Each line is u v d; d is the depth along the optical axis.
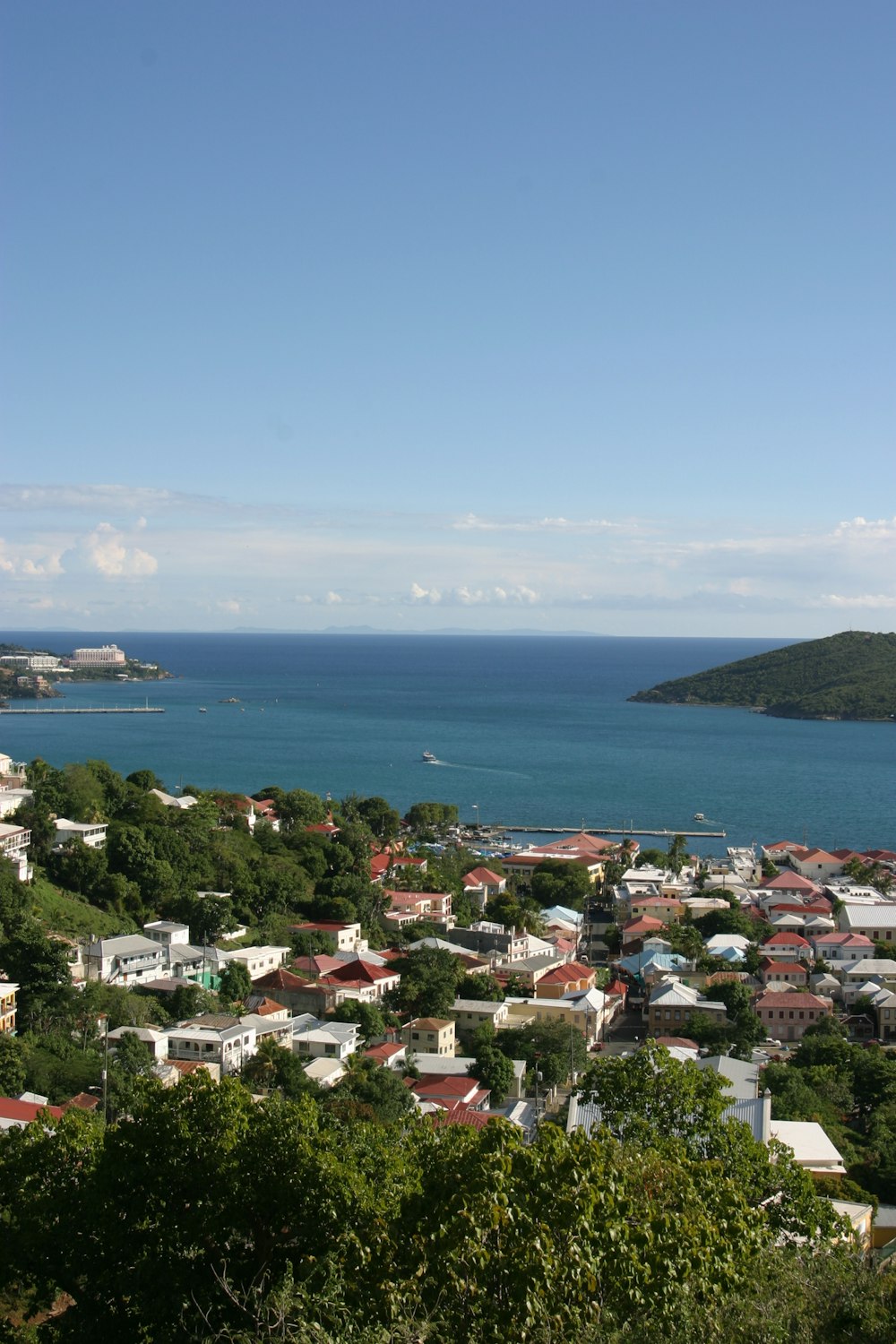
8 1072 88.81
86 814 165.50
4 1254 44.38
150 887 146.62
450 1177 38.06
